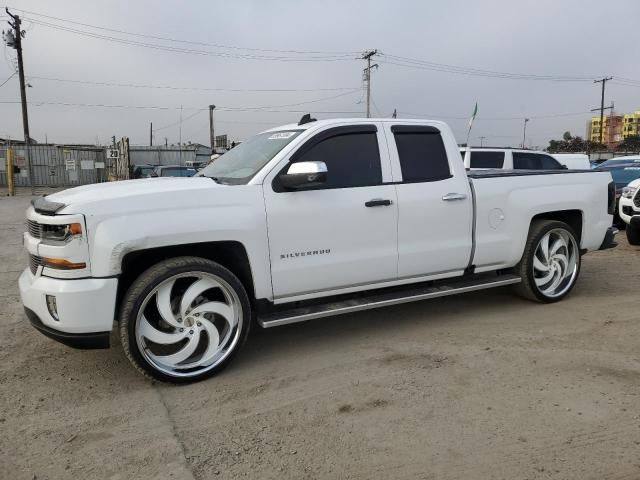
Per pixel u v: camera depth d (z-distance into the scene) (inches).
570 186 234.8
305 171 162.2
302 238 173.9
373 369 168.9
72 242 147.6
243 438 130.6
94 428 135.8
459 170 205.9
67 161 1325.0
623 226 463.2
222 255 171.8
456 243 204.2
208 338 165.2
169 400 150.8
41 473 117.3
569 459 119.8
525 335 195.9
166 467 119.2
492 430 132.0
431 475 115.0
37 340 197.2
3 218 602.9
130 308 151.0
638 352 178.7
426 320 215.3
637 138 3009.4
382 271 189.6
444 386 155.9
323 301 186.9
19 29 1382.9
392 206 188.5
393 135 194.2
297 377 164.2
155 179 183.0
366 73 1700.3
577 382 157.1
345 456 122.4
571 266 241.8
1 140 1798.7
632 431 130.6
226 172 189.2
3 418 140.9
